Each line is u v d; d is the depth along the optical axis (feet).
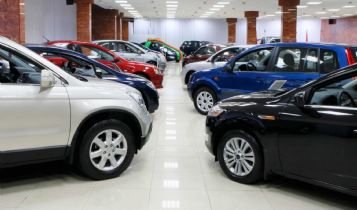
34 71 13.88
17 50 13.05
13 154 12.47
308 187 14.16
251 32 106.52
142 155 18.01
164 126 24.50
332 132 11.57
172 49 99.35
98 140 14.19
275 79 22.70
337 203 12.78
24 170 15.60
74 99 13.47
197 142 20.56
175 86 47.60
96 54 33.30
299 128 12.39
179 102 34.73
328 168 11.74
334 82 12.17
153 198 12.96
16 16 32.07
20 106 12.44
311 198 13.17
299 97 12.47
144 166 16.33
